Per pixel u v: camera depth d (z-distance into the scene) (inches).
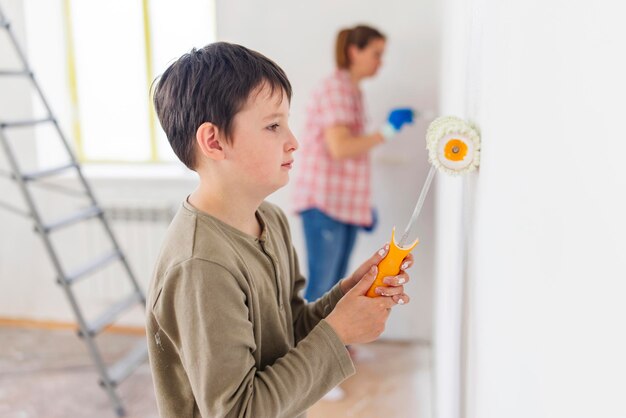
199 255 33.2
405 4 107.0
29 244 129.6
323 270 103.4
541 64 17.1
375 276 36.1
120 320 129.7
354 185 101.0
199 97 33.9
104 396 103.7
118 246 112.9
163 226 123.1
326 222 101.0
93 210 109.7
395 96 110.3
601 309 12.0
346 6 108.7
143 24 127.3
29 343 125.1
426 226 113.7
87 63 130.7
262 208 41.6
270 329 37.9
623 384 10.9
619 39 11.0
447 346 55.9
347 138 96.0
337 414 95.6
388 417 94.3
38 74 124.3
